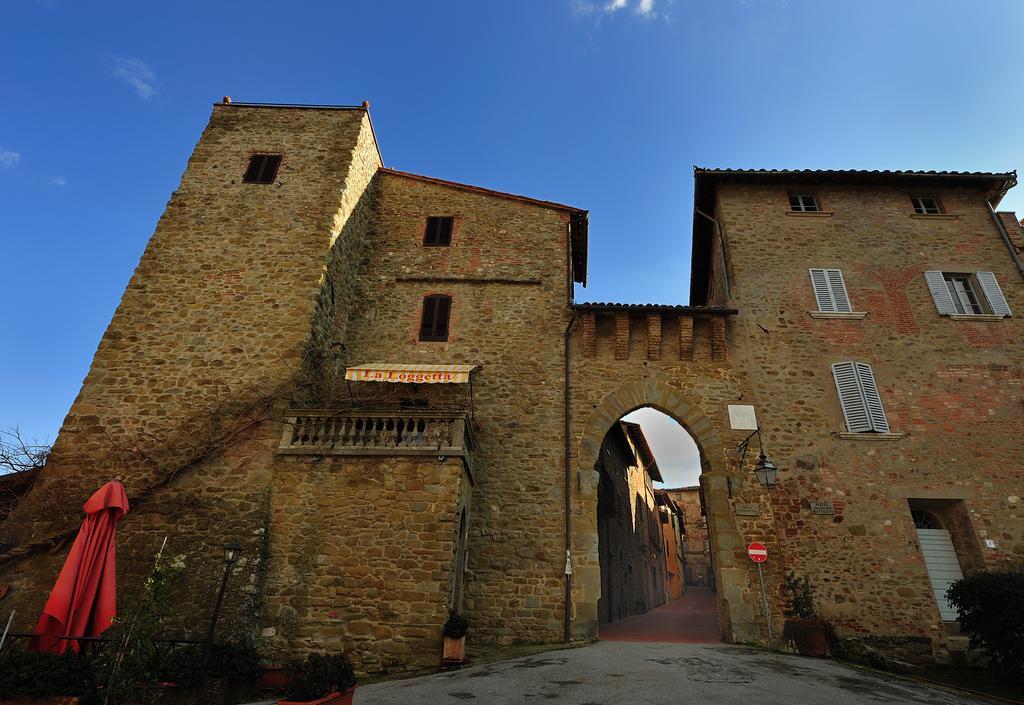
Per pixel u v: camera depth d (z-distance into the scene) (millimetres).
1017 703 8789
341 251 15469
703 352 15227
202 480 11484
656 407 14609
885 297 15664
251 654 9523
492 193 18109
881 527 12930
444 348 15461
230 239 14625
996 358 14719
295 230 14805
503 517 13305
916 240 16500
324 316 14250
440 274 16656
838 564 12609
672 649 11305
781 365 14852
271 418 12094
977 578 11023
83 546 8633
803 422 14133
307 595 10492
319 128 16984
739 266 16172
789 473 13578
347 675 7074
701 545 48219
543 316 15898
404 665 9930
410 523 10945
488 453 14016
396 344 15570
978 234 16594
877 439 13773
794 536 12922
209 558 10625
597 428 14297
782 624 12156
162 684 8125
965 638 12000
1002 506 13016
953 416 14023
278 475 11430
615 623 19047
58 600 8109
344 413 11945
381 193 18328
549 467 13852
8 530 10852
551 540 13062
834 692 8047
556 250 16984
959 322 15242
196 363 12852
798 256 16281
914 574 12477
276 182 15695
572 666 9422
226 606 10117
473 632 12211
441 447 11453
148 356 12922
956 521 13234
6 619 10000
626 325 15297
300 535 10945
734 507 13297
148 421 12141
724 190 17484
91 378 12602
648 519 30609
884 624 12023
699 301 22141
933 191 17344
